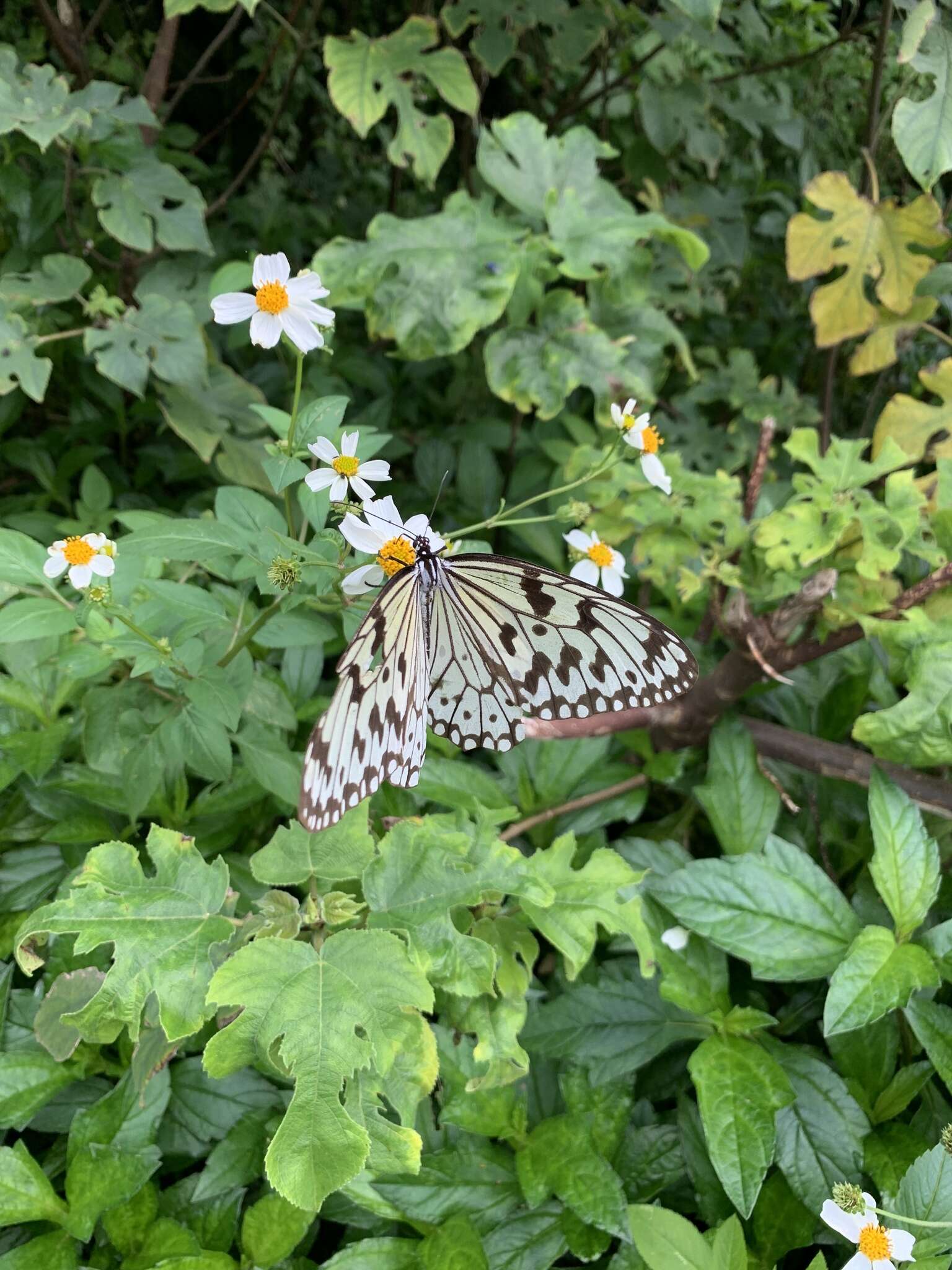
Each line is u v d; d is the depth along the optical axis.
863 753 0.35
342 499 0.24
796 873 0.31
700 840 0.40
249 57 0.64
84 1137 0.26
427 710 0.26
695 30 0.50
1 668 0.35
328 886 0.27
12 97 0.40
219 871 0.26
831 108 0.62
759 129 0.61
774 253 0.67
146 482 0.53
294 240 0.63
